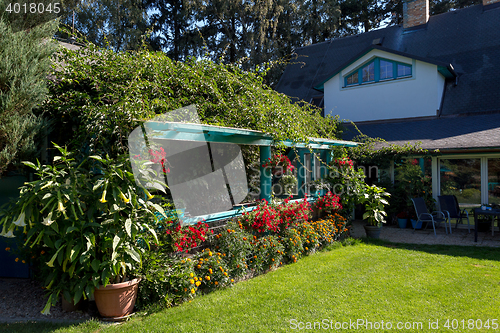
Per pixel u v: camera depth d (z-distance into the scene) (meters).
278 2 20.95
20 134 4.01
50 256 3.83
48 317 3.89
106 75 5.02
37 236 3.81
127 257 3.73
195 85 5.79
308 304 4.16
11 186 5.11
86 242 3.57
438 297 4.34
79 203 3.47
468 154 9.45
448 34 13.75
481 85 11.60
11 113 3.96
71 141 4.48
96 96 5.07
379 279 5.04
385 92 12.66
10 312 4.02
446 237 8.43
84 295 3.66
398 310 3.97
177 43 22.34
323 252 6.77
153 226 4.13
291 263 5.96
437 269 5.54
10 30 3.90
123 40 17.30
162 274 4.08
